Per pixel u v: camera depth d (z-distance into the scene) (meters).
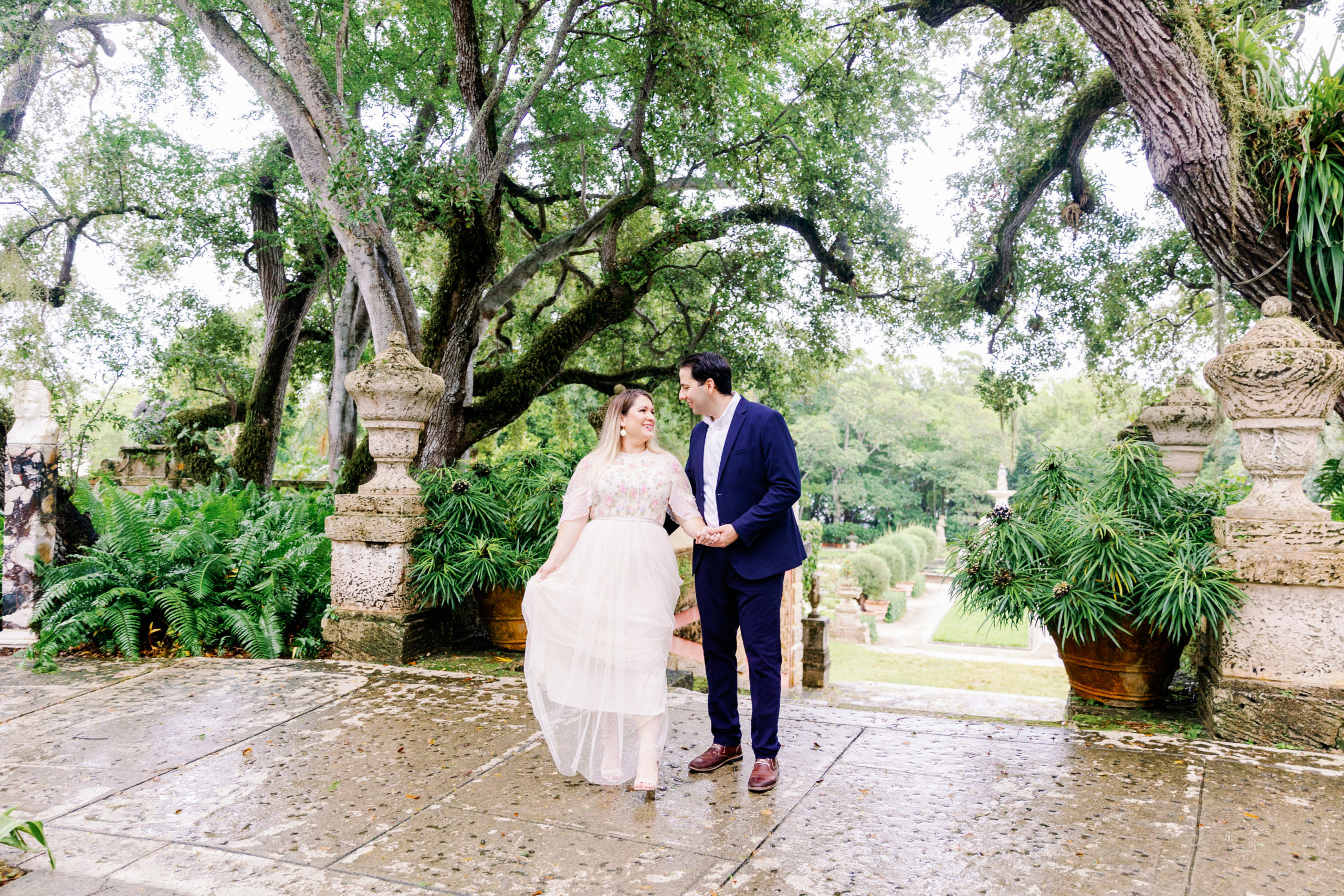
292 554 5.43
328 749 3.28
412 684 4.26
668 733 3.50
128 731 3.50
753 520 2.81
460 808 2.69
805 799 2.74
